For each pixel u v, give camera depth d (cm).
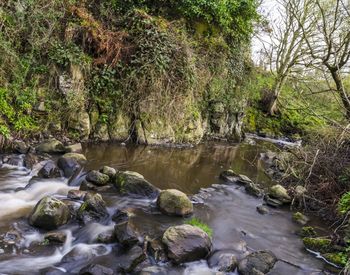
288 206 768
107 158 901
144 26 1093
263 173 1024
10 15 870
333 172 791
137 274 438
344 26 974
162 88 1116
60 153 855
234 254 516
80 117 986
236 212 695
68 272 433
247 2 1386
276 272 489
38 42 903
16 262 440
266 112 2047
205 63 1295
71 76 962
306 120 2042
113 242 497
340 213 671
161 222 575
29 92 895
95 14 1091
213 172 959
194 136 1268
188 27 1266
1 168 724
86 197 603
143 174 834
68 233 515
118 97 1066
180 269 462
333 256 538
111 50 1041
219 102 1402
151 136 1123
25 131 866
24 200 609
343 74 1076
